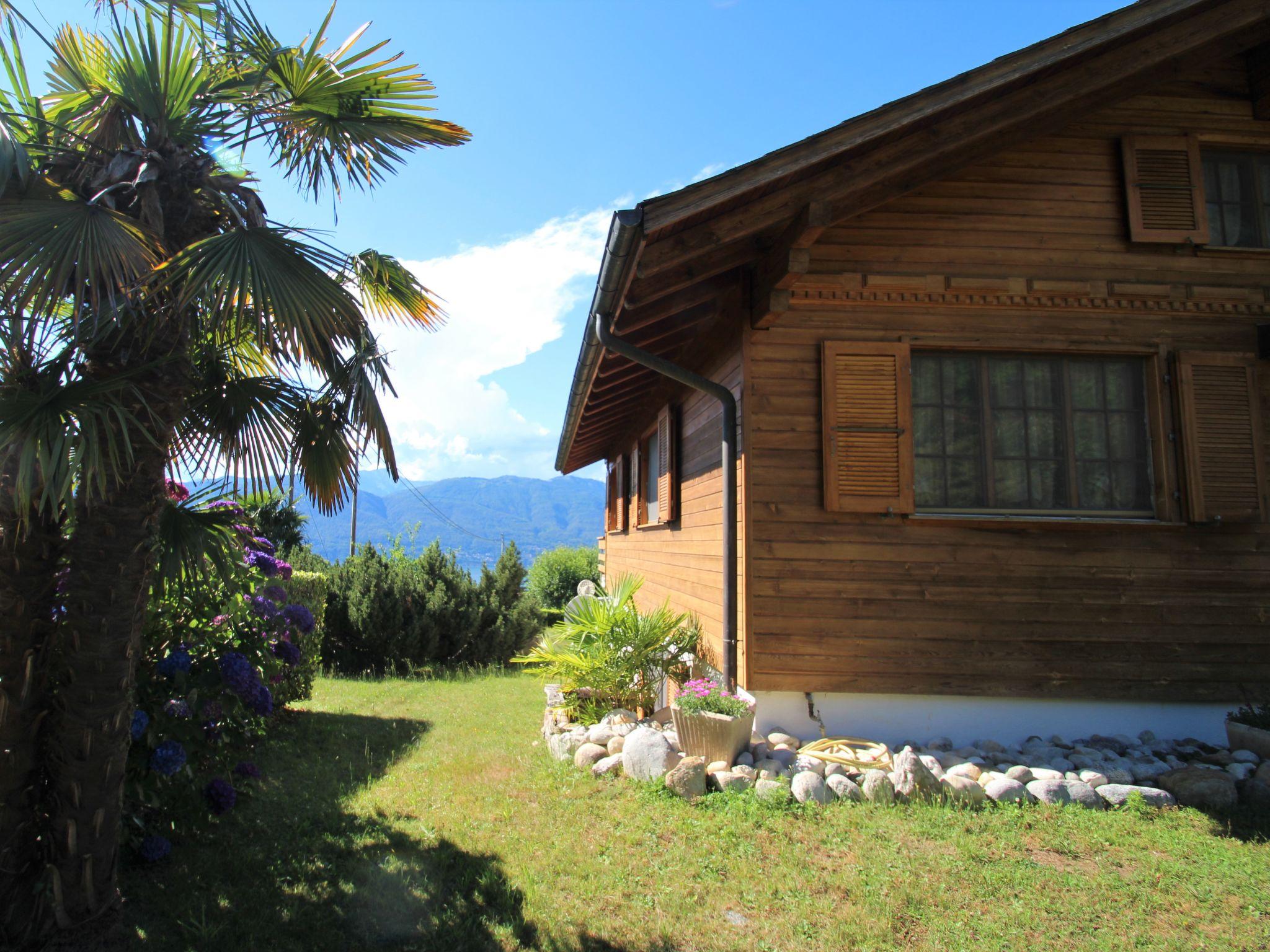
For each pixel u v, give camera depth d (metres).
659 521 8.51
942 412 5.47
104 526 2.89
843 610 5.18
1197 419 5.46
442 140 3.95
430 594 11.90
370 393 3.71
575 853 3.67
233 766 4.21
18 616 2.80
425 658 11.55
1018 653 5.23
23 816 2.82
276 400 3.71
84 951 2.80
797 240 4.57
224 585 3.92
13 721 2.78
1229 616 5.38
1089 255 5.59
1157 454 5.49
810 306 5.41
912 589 5.22
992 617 5.24
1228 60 5.86
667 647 6.23
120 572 2.92
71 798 2.85
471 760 5.39
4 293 2.67
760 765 4.52
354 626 11.24
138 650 3.06
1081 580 5.31
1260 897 3.27
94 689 2.88
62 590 3.02
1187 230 5.57
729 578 5.35
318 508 3.87
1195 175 5.66
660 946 2.89
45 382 2.81
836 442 5.23
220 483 3.65
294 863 3.61
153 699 3.45
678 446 7.75
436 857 3.65
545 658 6.38
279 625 4.36
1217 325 5.64
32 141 3.21
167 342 3.09
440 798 4.54
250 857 3.65
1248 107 5.84
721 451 5.90
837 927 3.01
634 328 5.55
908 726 5.18
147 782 3.40
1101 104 5.56
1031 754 4.94
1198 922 3.09
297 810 4.34
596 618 6.07
